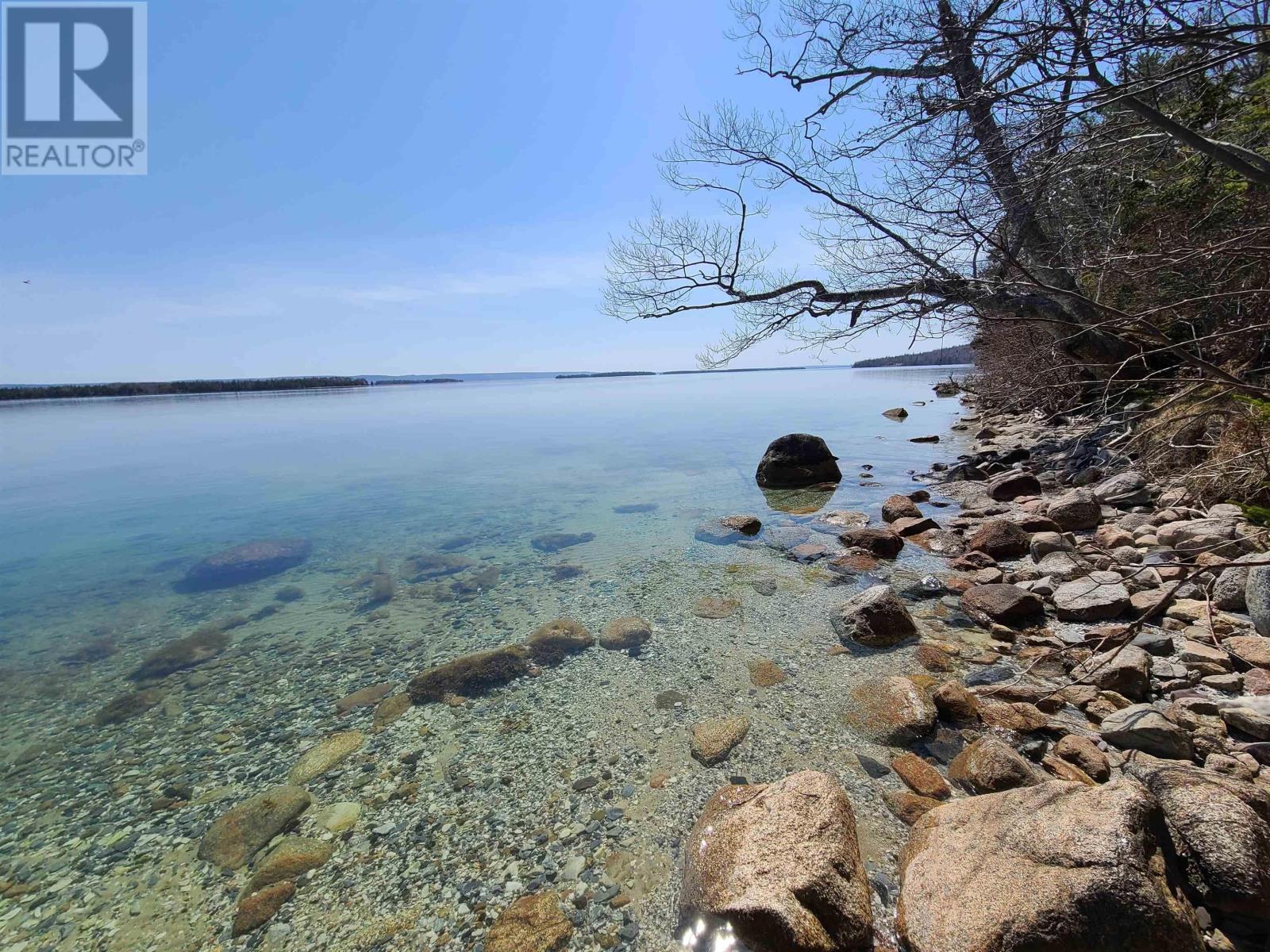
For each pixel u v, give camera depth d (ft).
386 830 9.84
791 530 26.37
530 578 22.70
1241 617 12.93
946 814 8.27
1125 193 22.33
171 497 42.83
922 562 20.74
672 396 162.20
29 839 10.33
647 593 19.92
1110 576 15.94
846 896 7.28
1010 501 27.73
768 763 10.71
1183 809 7.40
